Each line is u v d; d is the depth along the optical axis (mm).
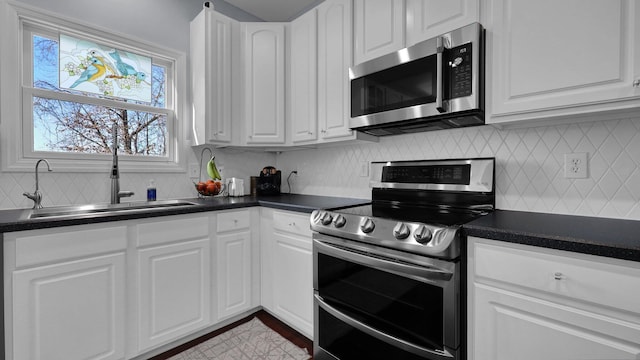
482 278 1054
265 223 2045
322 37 2051
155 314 1597
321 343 1584
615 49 993
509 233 973
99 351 1407
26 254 1213
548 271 912
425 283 1143
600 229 1006
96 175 1893
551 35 1122
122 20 2012
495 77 1279
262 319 2068
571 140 1334
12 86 1616
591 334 852
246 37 2316
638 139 1187
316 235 1602
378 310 1301
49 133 1792
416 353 1171
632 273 783
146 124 2191
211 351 1708
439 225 1111
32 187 1681
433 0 1474
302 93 2188
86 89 1925
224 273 1892
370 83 1686
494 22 1274
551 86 1124
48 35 1793
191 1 2359
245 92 2324
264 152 2805
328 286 1530
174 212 1638
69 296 1321
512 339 988
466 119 1452
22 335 1213
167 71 2295
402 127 1708
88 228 1366
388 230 1228
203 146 2410
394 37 1637
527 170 1450
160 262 1611
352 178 2232
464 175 1558
